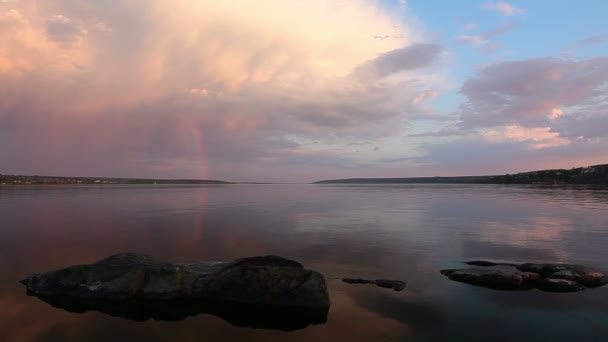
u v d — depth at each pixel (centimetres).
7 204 5203
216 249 2109
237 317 1137
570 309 1177
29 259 1834
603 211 4181
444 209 4669
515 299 1266
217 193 10712
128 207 4966
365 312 1170
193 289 1269
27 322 1087
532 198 6706
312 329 1056
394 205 5462
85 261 1806
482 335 1012
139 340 988
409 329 1050
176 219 3572
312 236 2562
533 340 980
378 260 1844
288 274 1260
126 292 1247
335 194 10006
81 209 4550
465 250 2081
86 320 1105
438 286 1412
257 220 3528
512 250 2078
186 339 995
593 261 1817
